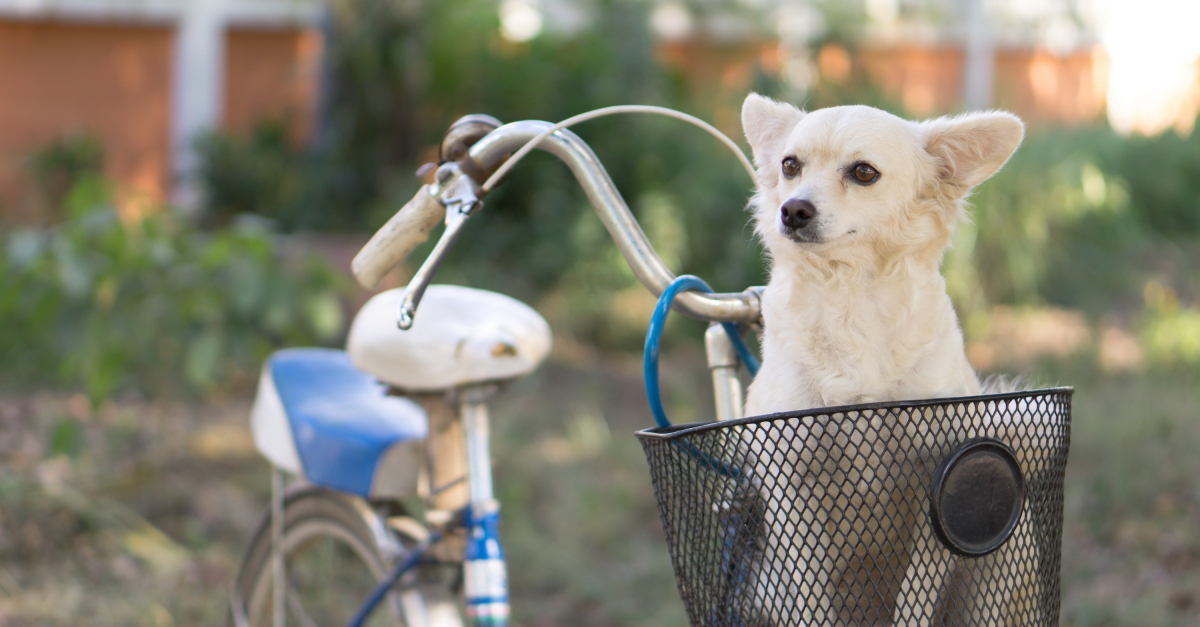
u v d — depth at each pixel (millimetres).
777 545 1329
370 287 1688
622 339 8016
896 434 1449
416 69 10141
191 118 11359
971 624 1319
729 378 1712
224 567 3990
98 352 4430
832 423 1480
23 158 10805
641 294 8305
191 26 11266
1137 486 4566
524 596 4031
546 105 9578
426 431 2088
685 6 11984
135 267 4508
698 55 12227
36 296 4527
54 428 4738
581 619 3828
